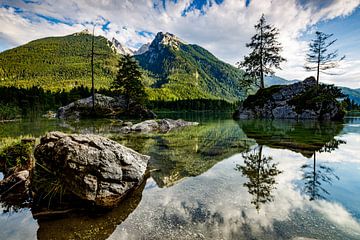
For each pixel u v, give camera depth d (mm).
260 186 6289
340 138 14688
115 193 5387
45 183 5789
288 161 9016
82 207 5289
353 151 10695
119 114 38406
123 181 5887
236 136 16219
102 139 6801
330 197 5461
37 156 6465
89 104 37219
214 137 15820
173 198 5574
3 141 10992
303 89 36719
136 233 4082
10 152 7953
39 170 6141
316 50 35219
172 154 10477
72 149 5906
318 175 7211
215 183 6609
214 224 4266
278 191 5902
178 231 4062
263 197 5512
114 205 5129
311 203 5137
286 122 29656
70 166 5574
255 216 4547
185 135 16891
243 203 5180
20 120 29547
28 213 5090
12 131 16297
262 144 12820
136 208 5098
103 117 35781
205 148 11859
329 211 4738
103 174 5617
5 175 7262
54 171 5961
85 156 5801
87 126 21547
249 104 41062
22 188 6172
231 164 8727
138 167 6707
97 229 4301
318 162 8805
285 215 4578
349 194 5629
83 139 6438
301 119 34719
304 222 4293
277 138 15047
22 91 57250
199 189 6133
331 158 9422
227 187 6250
